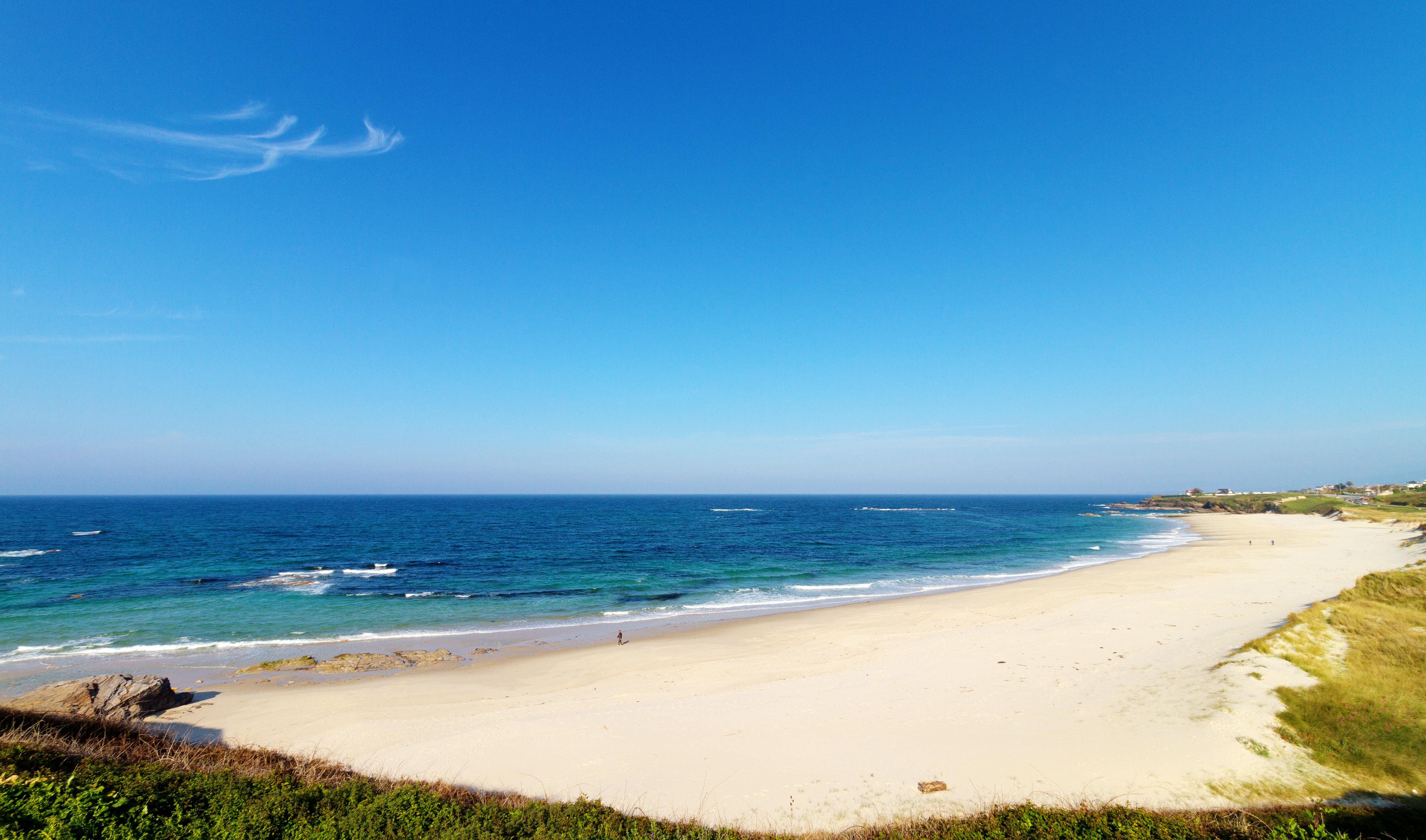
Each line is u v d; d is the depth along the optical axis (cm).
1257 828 1122
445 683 2325
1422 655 1825
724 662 2545
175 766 1287
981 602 3766
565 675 2428
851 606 3809
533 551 6894
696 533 9350
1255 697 1706
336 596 4144
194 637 3033
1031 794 1333
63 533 8425
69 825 850
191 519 11662
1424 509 11106
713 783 1437
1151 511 17462
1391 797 1263
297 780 1273
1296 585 3794
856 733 1700
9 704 1831
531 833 1059
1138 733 1599
